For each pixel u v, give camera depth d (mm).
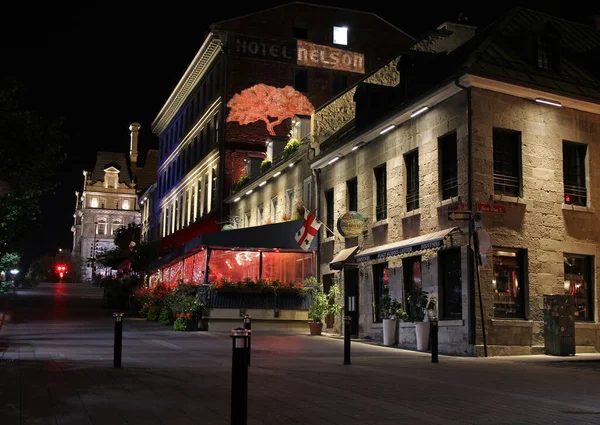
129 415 6734
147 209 68938
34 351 13531
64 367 10648
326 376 10375
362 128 21562
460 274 16062
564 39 20047
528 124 16656
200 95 45250
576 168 17578
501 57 16969
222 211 37844
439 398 8328
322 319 22141
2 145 13156
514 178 16422
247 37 38438
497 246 15758
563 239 16719
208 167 41375
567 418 7016
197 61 43281
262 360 12797
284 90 38719
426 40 21422
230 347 15641
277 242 24500
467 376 10828
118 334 10859
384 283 19641
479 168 15758
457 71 16078
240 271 24578
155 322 27344
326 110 26297
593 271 17188
